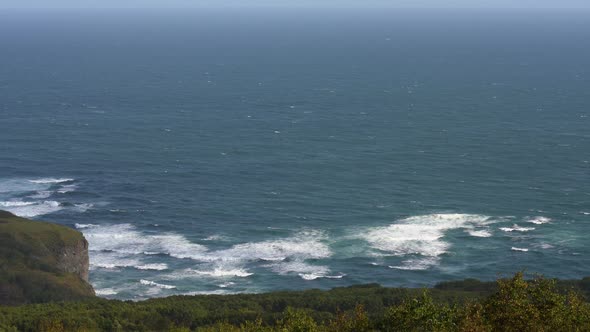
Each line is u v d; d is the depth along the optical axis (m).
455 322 41.22
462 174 130.88
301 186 124.19
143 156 144.50
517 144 154.75
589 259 93.56
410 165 137.50
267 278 88.88
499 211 110.38
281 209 112.38
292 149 151.38
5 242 83.44
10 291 75.62
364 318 44.53
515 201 115.06
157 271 90.56
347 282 87.88
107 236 101.38
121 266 91.81
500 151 148.50
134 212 111.12
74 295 77.00
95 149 149.75
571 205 113.19
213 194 120.00
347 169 135.00
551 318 39.16
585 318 39.12
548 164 137.62
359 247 97.56
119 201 116.12
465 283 81.38
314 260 93.81
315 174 131.62
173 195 119.38
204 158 143.25
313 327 45.88
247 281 88.06
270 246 98.06
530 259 93.62
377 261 93.44
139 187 123.56
